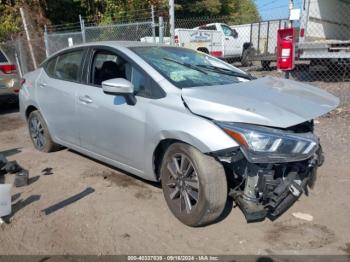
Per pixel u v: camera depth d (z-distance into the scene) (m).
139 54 4.05
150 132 3.56
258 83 3.89
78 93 4.51
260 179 3.06
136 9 17.00
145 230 3.42
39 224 3.56
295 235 3.29
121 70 4.07
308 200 3.92
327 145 5.56
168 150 3.49
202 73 4.04
